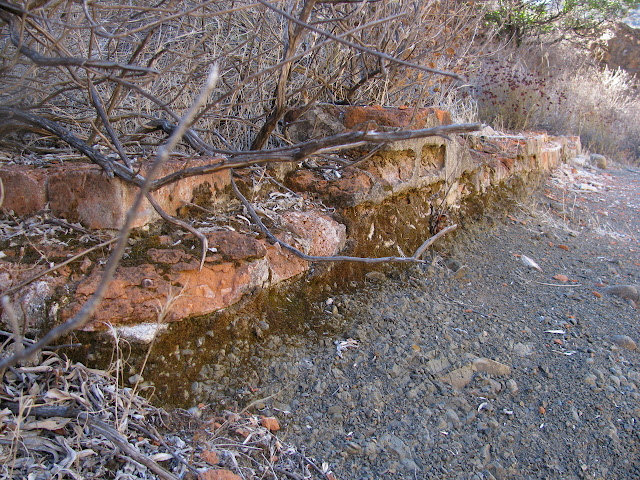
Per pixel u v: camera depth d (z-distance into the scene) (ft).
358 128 10.28
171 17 6.77
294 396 7.77
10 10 6.32
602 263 14.29
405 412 7.97
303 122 11.92
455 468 7.33
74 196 7.45
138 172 7.16
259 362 7.95
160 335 7.07
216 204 8.93
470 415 8.19
